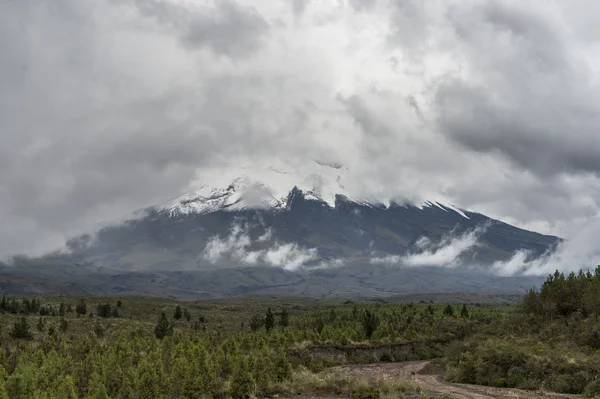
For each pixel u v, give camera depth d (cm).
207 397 3341
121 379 3397
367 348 7488
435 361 5875
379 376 4581
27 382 3195
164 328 8488
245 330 11419
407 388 3531
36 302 14625
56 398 2984
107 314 13588
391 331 8675
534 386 3741
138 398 3198
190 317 15150
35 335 8312
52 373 3625
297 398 3309
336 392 3531
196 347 4581
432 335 8894
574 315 6550
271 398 3341
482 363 4309
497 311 13275
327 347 7012
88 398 3019
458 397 3170
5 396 2941
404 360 7419
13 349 5425
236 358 4144
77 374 3756
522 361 4216
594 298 6400
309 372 4334
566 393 3494
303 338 7394
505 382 3959
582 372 3716
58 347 5394
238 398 3409
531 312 7306
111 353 4306
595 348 4838
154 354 4322
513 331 6569
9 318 10431
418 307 15725
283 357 4088
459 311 12962
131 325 10856
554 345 5116
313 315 14125
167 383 3372
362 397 3328
